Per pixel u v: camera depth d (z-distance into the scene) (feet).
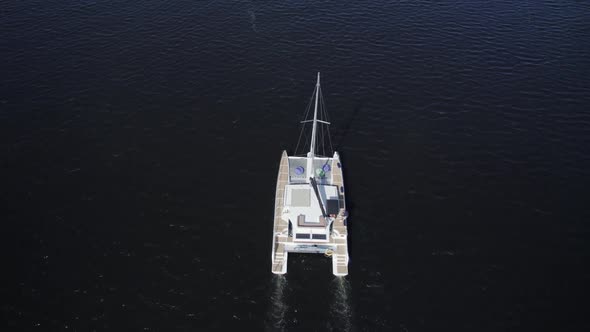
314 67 255.29
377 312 145.48
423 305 147.23
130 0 313.94
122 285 150.41
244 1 317.22
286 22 294.25
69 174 189.26
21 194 179.42
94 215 173.06
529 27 289.94
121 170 192.44
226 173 193.57
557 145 207.00
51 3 305.94
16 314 140.46
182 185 187.21
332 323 142.51
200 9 306.35
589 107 227.40
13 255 157.17
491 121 220.43
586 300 147.84
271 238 168.14
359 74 250.78
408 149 205.98
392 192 185.98
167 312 143.74
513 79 246.27
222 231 169.99
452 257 161.68
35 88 233.35
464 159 200.95
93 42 269.64
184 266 157.28
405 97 235.20
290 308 146.20
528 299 148.46
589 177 191.72
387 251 163.53
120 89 236.02
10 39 267.59
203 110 225.35
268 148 205.98
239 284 152.56
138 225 170.40
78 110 221.66
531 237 168.14
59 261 156.46
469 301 148.25
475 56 263.70
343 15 302.25
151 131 212.43
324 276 155.94
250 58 261.65
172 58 259.60
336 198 166.20
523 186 188.44
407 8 310.86
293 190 163.22
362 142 209.46
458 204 181.27
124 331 138.10
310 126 217.77
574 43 274.36
